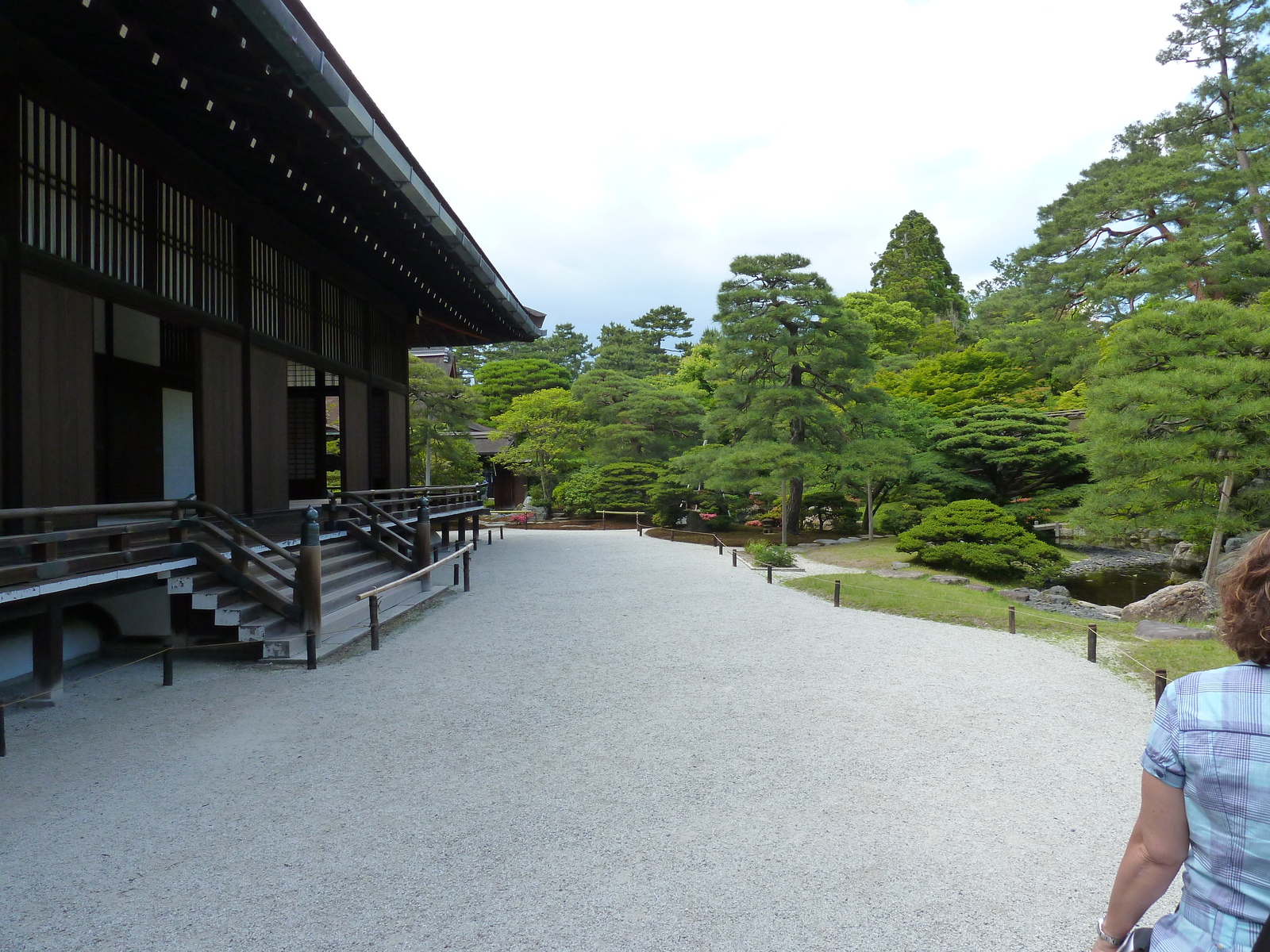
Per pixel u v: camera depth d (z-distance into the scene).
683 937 2.88
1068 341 31.95
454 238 10.95
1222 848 1.27
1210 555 14.02
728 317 21.83
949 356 35.66
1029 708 5.95
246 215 9.45
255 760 4.74
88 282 6.78
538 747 5.00
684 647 8.06
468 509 17.19
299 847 3.61
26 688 6.22
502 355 71.50
